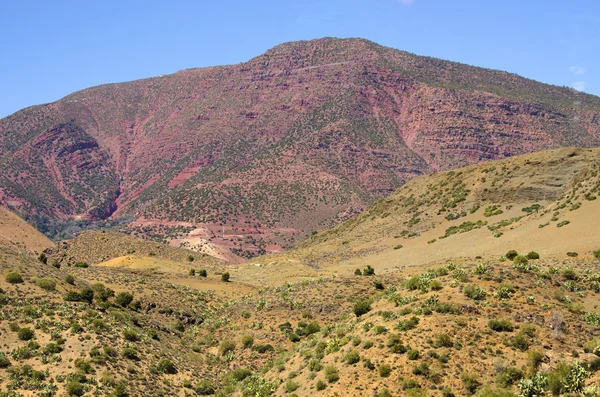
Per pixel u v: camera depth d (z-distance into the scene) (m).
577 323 32.88
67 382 39.12
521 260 50.69
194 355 50.53
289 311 55.44
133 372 42.88
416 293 39.44
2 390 37.19
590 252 52.22
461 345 31.95
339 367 33.91
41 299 50.09
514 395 27.48
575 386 26.84
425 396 29.14
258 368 46.97
